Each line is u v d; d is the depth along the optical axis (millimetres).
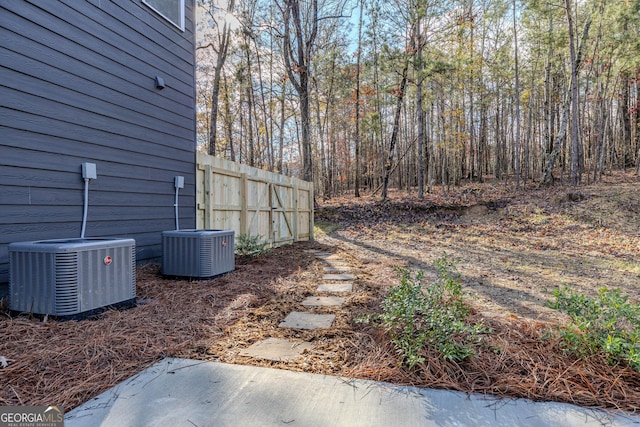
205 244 3965
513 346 2148
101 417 1515
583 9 12828
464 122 16156
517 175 13703
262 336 2494
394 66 12562
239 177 6102
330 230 11109
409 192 16422
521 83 15812
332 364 2049
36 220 2994
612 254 6734
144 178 4238
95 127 3572
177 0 4871
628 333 2027
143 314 2781
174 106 4770
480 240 8734
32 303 2541
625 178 14250
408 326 2191
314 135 19953
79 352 2066
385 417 1540
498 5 13188
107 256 2785
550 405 1633
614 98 16625
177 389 1755
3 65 2738
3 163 2748
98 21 3607
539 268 5547
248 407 1604
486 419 1529
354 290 3941
